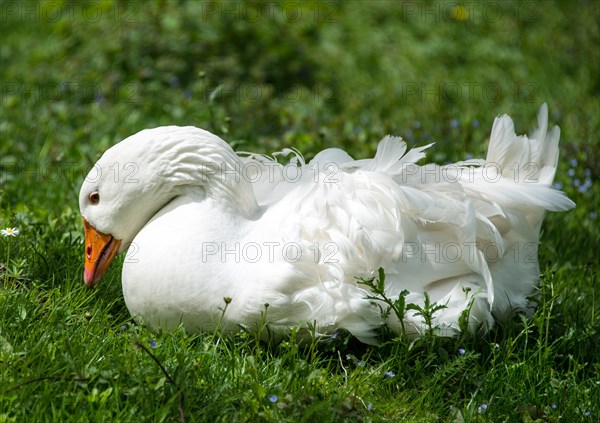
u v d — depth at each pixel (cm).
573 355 621
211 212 572
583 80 1382
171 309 563
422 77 1340
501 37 1474
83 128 995
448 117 1101
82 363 512
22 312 554
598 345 634
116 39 1198
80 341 543
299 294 545
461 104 1224
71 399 486
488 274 568
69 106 1069
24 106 1055
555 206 600
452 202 585
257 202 625
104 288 639
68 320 572
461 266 585
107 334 564
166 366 521
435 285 585
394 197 563
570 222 856
